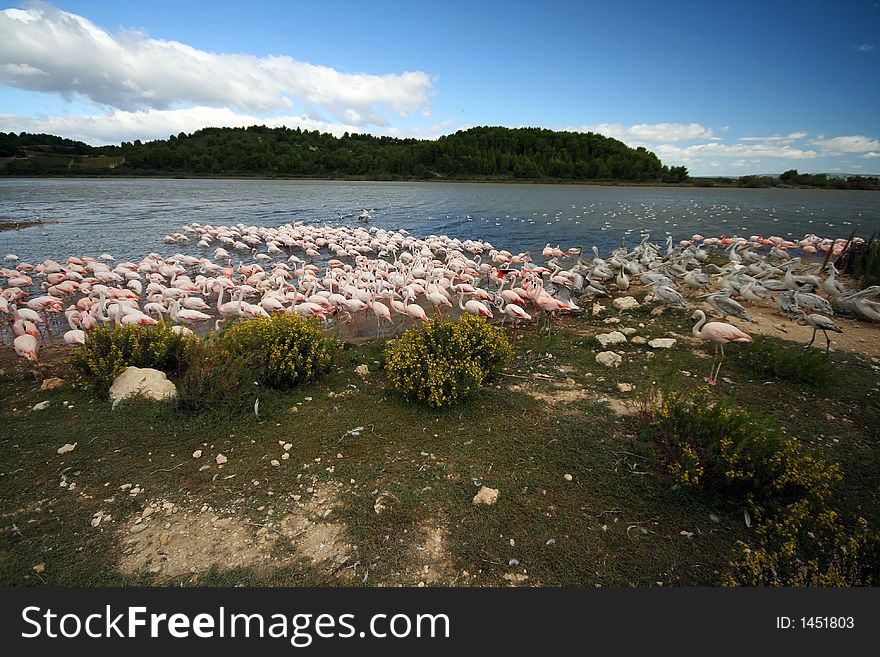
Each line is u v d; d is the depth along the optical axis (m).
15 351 12.27
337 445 8.12
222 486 7.09
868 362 11.77
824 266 22.53
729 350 12.35
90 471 7.39
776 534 5.96
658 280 17.69
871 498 6.94
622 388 10.24
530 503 6.81
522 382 10.64
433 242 29.48
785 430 8.61
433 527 6.36
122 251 29.94
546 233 38.91
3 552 5.90
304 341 10.67
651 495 6.96
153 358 10.46
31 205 53.31
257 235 32.47
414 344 10.30
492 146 118.69
